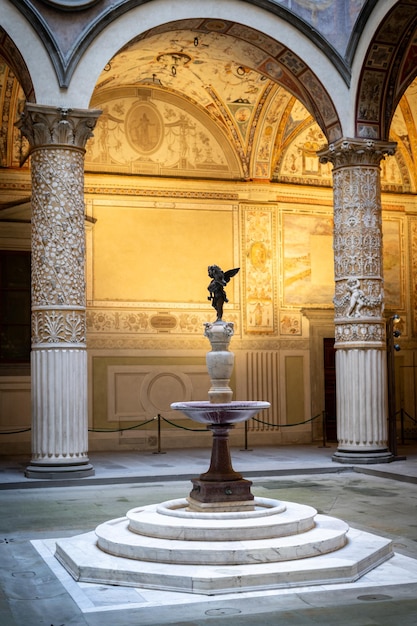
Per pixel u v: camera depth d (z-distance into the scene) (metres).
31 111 13.68
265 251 20.44
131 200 19.47
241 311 20.16
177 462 16.02
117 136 19.47
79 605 6.56
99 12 14.27
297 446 19.58
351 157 15.77
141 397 19.17
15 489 12.90
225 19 15.13
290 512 8.46
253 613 6.30
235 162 20.38
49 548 8.62
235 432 19.78
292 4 15.61
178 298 19.67
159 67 18.33
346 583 7.13
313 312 20.67
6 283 18.44
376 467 14.67
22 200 18.53
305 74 15.91
